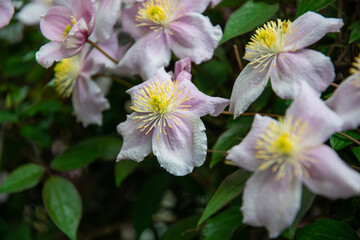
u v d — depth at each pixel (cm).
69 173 39
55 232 39
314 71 21
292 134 20
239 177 22
